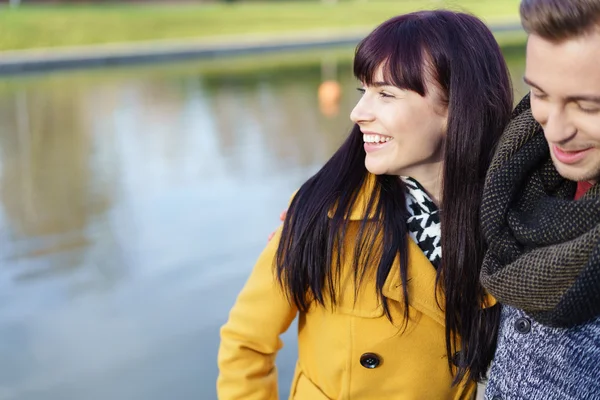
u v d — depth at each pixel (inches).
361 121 54.8
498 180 48.8
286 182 260.5
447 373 58.6
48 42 723.4
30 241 206.7
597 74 39.5
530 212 48.3
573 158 42.7
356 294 55.9
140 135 351.9
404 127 53.6
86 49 689.6
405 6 1093.1
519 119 51.1
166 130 361.4
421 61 52.9
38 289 173.5
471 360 56.9
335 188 56.2
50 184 268.8
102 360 140.4
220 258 189.5
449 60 53.4
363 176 56.7
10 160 311.0
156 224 217.8
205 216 224.2
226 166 285.6
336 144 319.9
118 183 266.4
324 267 55.8
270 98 449.1
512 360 50.9
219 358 62.1
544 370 49.1
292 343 145.3
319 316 58.7
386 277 55.0
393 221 55.4
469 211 55.1
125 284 174.7
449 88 53.8
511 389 50.8
